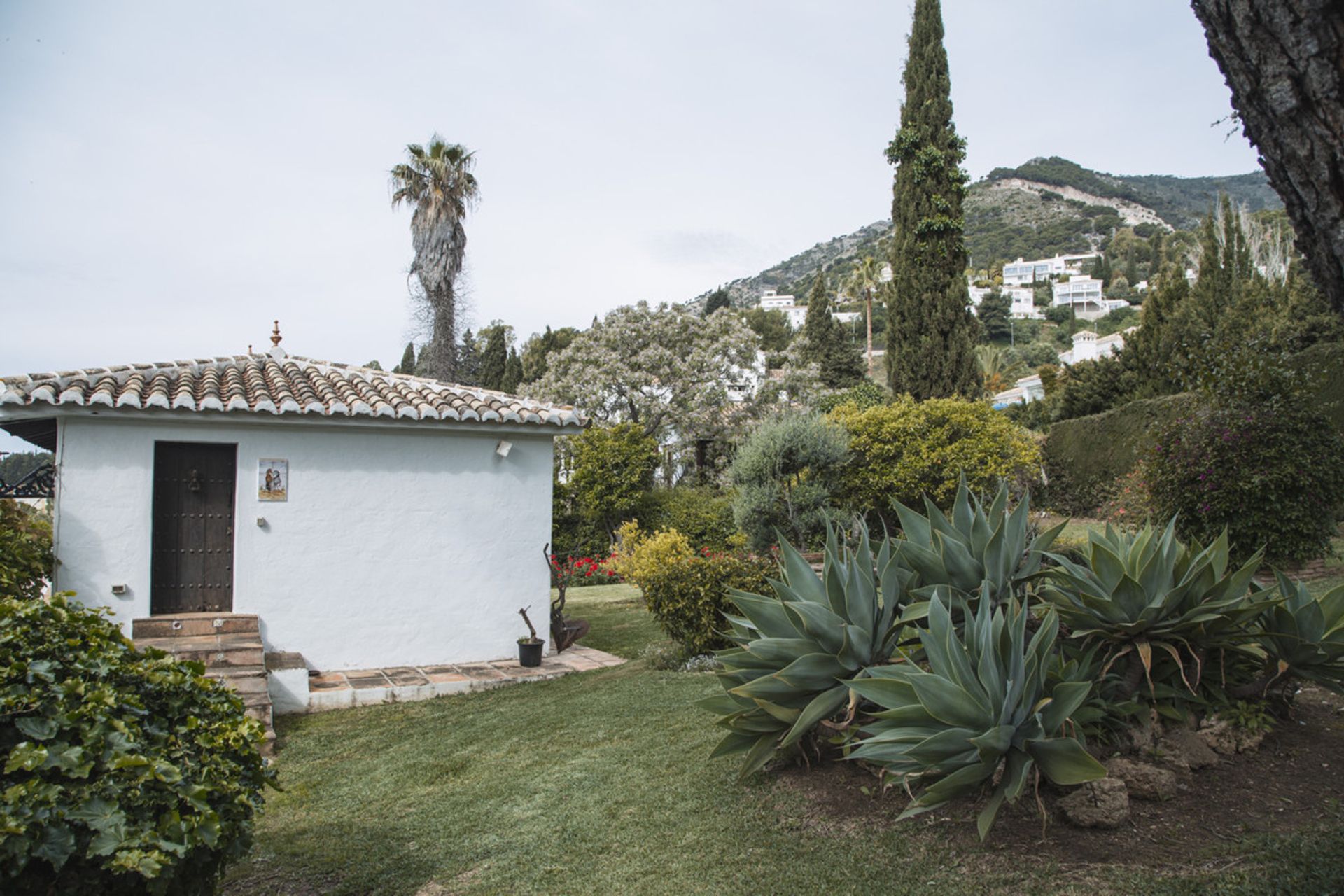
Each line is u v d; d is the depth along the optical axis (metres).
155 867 3.07
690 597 10.34
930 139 23.09
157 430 9.80
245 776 3.95
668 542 15.49
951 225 22.83
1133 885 3.61
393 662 10.64
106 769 3.30
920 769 4.43
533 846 5.11
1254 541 11.60
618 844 4.95
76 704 3.41
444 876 4.86
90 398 9.31
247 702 8.41
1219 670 5.12
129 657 3.91
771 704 5.12
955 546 5.39
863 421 20.12
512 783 6.36
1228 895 3.43
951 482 19.08
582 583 21.27
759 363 33.00
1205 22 2.63
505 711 8.82
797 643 5.25
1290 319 20.84
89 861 3.18
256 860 5.35
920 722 4.27
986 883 3.82
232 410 9.73
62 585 9.40
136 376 10.20
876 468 19.45
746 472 18.92
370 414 10.31
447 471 11.00
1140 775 4.41
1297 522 11.41
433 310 23.77
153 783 3.38
